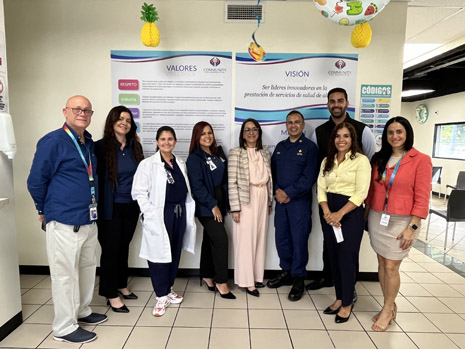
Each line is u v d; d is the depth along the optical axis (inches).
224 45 115.6
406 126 83.3
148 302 103.4
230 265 122.3
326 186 94.5
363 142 105.7
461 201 156.3
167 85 117.0
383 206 87.5
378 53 114.7
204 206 103.3
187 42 115.6
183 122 118.6
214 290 112.4
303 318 94.5
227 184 109.1
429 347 81.3
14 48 116.3
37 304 100.7
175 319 93.1
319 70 116.0
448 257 151.8
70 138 78.8
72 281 81.0
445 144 333.1
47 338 83.3
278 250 113.3
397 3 113.0
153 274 95.7
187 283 118.5
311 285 114.7
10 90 117.3
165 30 115.1
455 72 234.1
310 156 105.2
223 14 114.3
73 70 116.6
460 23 147.4
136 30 115.1
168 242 93.9
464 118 300.8
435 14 135.9
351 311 99.0
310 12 113.8
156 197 93.6
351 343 82.6
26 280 118.2
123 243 99.6
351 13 79.0
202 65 116.3
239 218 105.7
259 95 117.2
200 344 81.4
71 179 78.2
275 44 115.3
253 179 105.0
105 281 95.7
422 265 140.9
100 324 90.1
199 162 102.1
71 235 78.5
